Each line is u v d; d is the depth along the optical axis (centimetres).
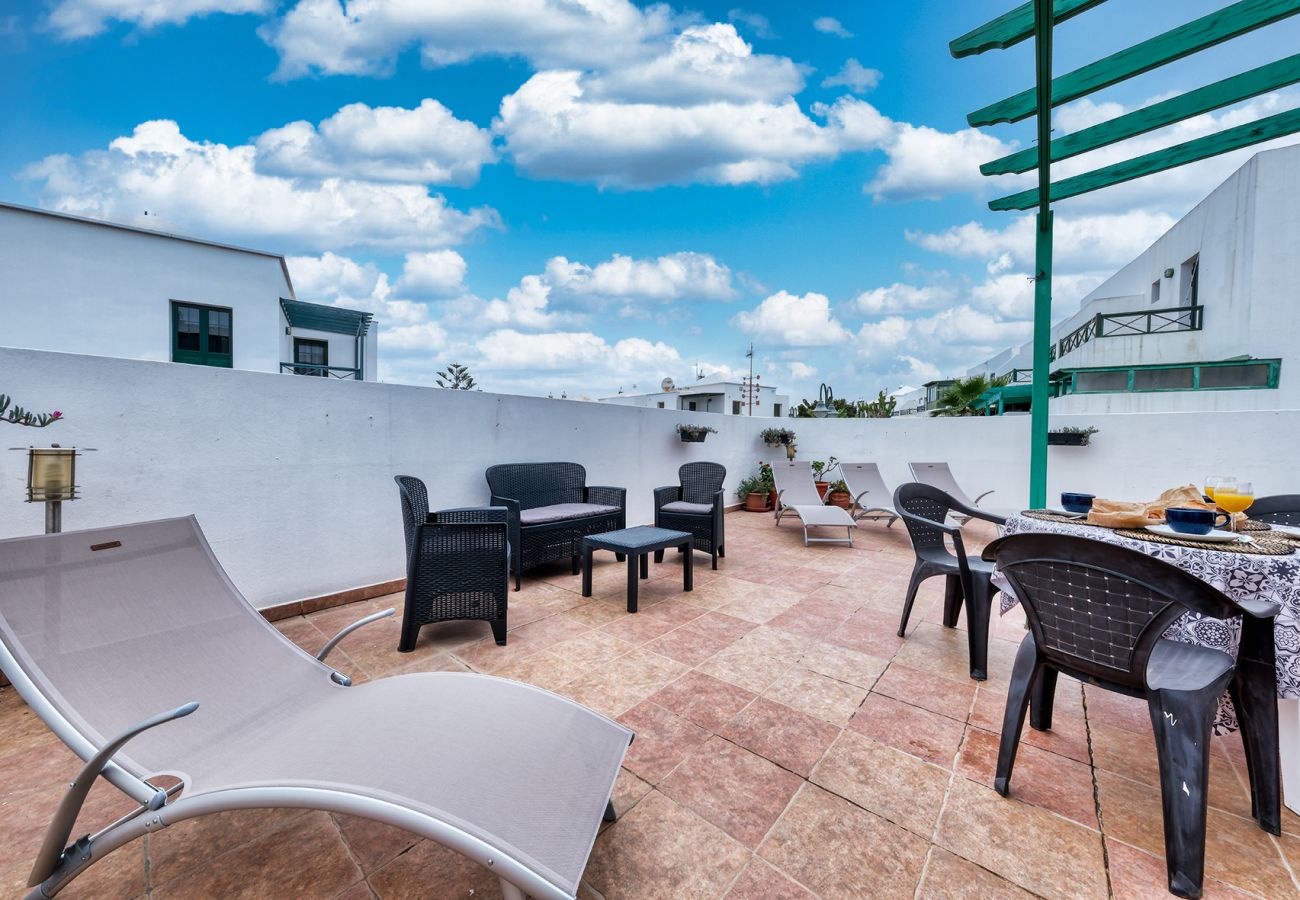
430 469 412
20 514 245
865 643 301
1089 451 637
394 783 120
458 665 269
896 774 185
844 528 673
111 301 951
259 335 1087
